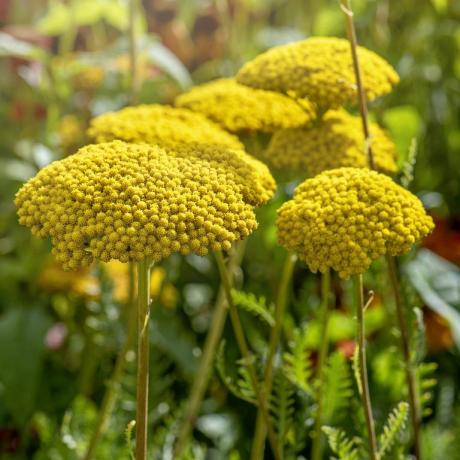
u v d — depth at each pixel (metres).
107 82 0.99
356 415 0.63
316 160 0.61
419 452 0.61
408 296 0.67
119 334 0.75
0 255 1.00
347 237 0.50
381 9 0.96
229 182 0.50
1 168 0.98
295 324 0.83
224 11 1.05
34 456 0.81
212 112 0.64
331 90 0.60
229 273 0.68
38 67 1.03
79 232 0.47
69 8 1.02
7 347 0.83
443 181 1.04
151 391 0.74
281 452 0.58
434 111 1.03
